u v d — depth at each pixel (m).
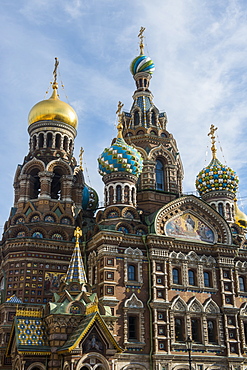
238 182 59.44
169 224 48.47
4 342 42.25
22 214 49.69
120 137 53.16
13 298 44.38
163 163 57.62
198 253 48.66
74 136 57.56
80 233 43.75
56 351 36.81
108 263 43.69
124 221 46.91
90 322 35.84
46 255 47.28
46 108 55.44
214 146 61.56
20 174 53.19
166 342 42.91
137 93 62.19
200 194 59.84
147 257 45.72
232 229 56.19
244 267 51.19
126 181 49.59
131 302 43.38
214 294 47.72
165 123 61.16
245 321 48.59
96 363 35.41
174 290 45.66
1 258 50.88
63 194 52.16
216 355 45.25
